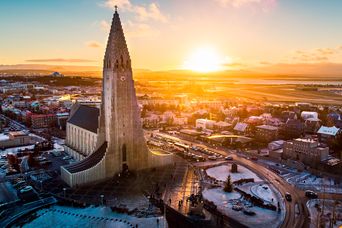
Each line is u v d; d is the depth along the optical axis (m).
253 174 184.88
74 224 120.38
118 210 130.62
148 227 118.50
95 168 164.38
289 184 169.00
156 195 147.88
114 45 167.12
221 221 124.69
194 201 139.25
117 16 168.25
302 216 131.00
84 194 148.62
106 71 172.00
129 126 176.00
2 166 188.62
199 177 175.00
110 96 169.00
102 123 176.62
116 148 171.88
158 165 190.50
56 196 146.00
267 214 132.38
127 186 159.38
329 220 127.50
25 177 171.00
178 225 120.88
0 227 117.44
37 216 126.56
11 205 136.12
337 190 161.38
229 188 155.88
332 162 196.75
